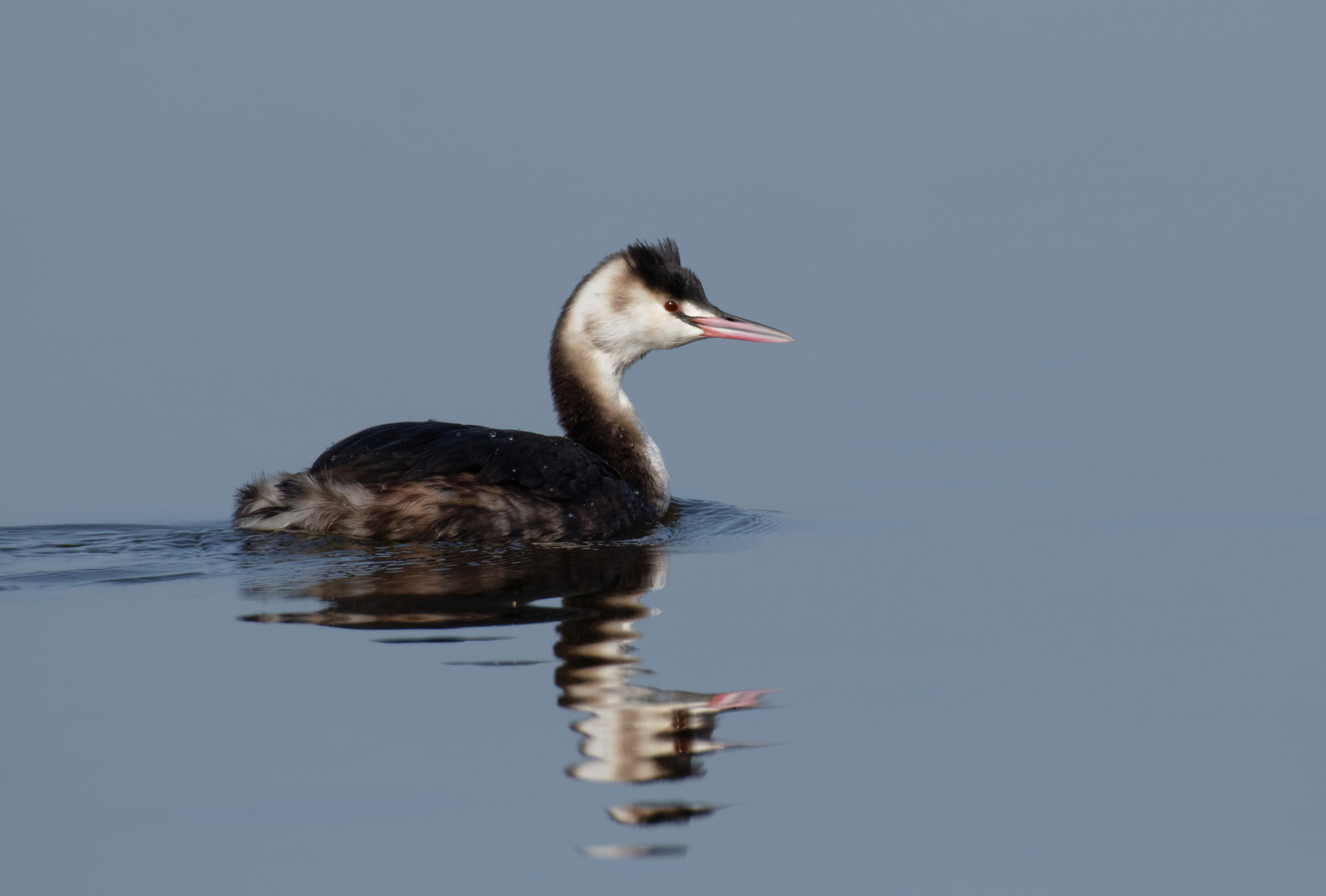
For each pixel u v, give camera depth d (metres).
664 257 17.22
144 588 13.06
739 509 16.80
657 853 8.75
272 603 12.62
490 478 14.57
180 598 12.78
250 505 14.83
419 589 12.99
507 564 13.84
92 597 12.84
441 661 11.25
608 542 14.99
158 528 15.58
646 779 9.55
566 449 15.38
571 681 10.91
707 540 15.20
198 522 16.50
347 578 13.27
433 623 12.12
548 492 14.77
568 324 17.00
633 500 15.78
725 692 10.84
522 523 14.52
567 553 14.37
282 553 14.03
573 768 9.65
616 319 16.84
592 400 16.84
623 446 16.64
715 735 10.14
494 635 11.83
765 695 10.83
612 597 12.90
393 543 14.33
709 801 9.32
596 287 16.98
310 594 12.84
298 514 14.55
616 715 10.38
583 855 8.73
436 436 15.01
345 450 14.90
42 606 12.60
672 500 17.39
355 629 11.97
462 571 13.55
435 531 14.30
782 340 16.98
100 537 15.02
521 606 12.60
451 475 14.48
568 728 10.16
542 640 11.73
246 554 14.04
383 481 14.39
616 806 9.24
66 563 13.89
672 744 9.99
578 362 16.92
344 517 14.38
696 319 17.02
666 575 13.73
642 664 11.32
